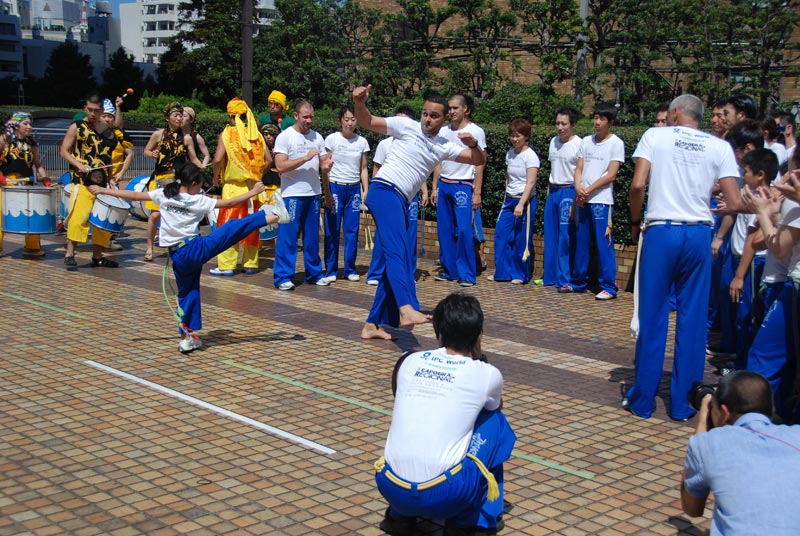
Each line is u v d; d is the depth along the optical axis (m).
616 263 9.52
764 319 5.35
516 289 9.66
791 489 3.05
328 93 22.55
